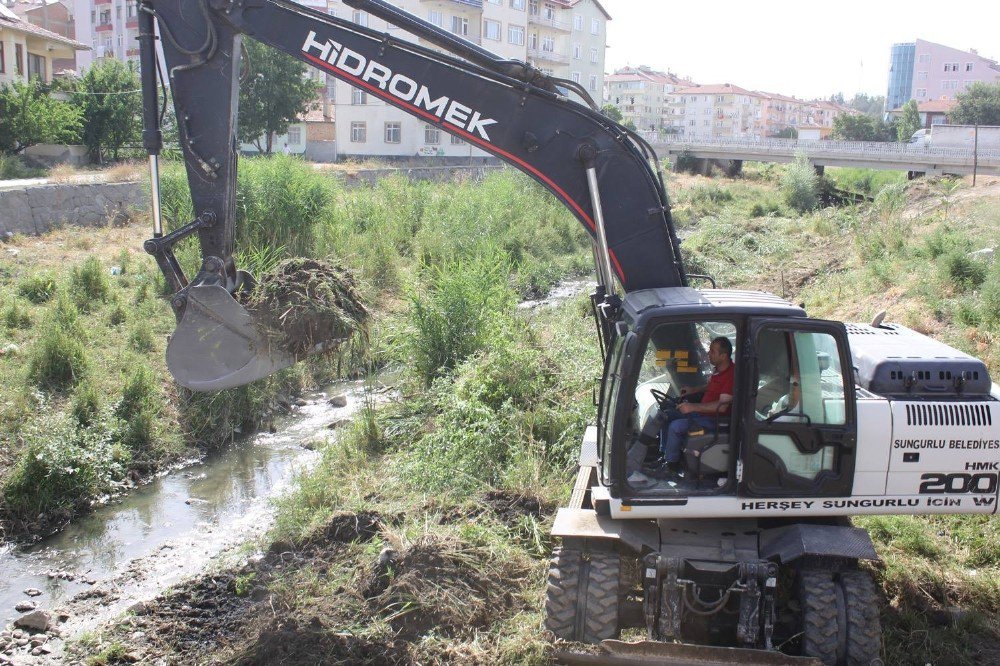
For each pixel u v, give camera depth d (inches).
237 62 265.3
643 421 232.1
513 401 402.6
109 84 1245.7
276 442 443.8
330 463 387.9
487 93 262.1
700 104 5364.2
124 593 295.0
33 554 325.7
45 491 354.9
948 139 2005.4
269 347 266.5
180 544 331.3
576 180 264.1
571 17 2930.6
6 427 393.1
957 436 221.6
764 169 2546.8
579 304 676.7
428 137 2094.0
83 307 557.9
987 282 520.1
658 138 2628.0
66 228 780.6
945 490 222.8
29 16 2859.3
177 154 861.2
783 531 223.1
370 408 443.5
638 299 239.8
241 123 1633.9
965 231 727.7
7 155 1075.3
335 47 262.8
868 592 213.9
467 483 337.7
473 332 482.9
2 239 712.4
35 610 276.7
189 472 406.3
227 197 268.5
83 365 453.7
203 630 265.9
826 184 1963.6
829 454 220.2
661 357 227.3
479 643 239.1
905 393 229.9
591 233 265.9
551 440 380.2
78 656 254.1
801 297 680.4
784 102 5920.3
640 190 261.9
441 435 366.6
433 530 289.4
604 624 217.9
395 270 745.6
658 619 220.7
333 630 244.8
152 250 267.1
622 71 5433.1
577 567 223.9
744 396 216.1
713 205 1561.3
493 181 1191.6
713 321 217.9
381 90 264.8
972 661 227.1
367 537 310.8
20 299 555.5
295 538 315.9
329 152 2011.6
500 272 575.2
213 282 265.3
